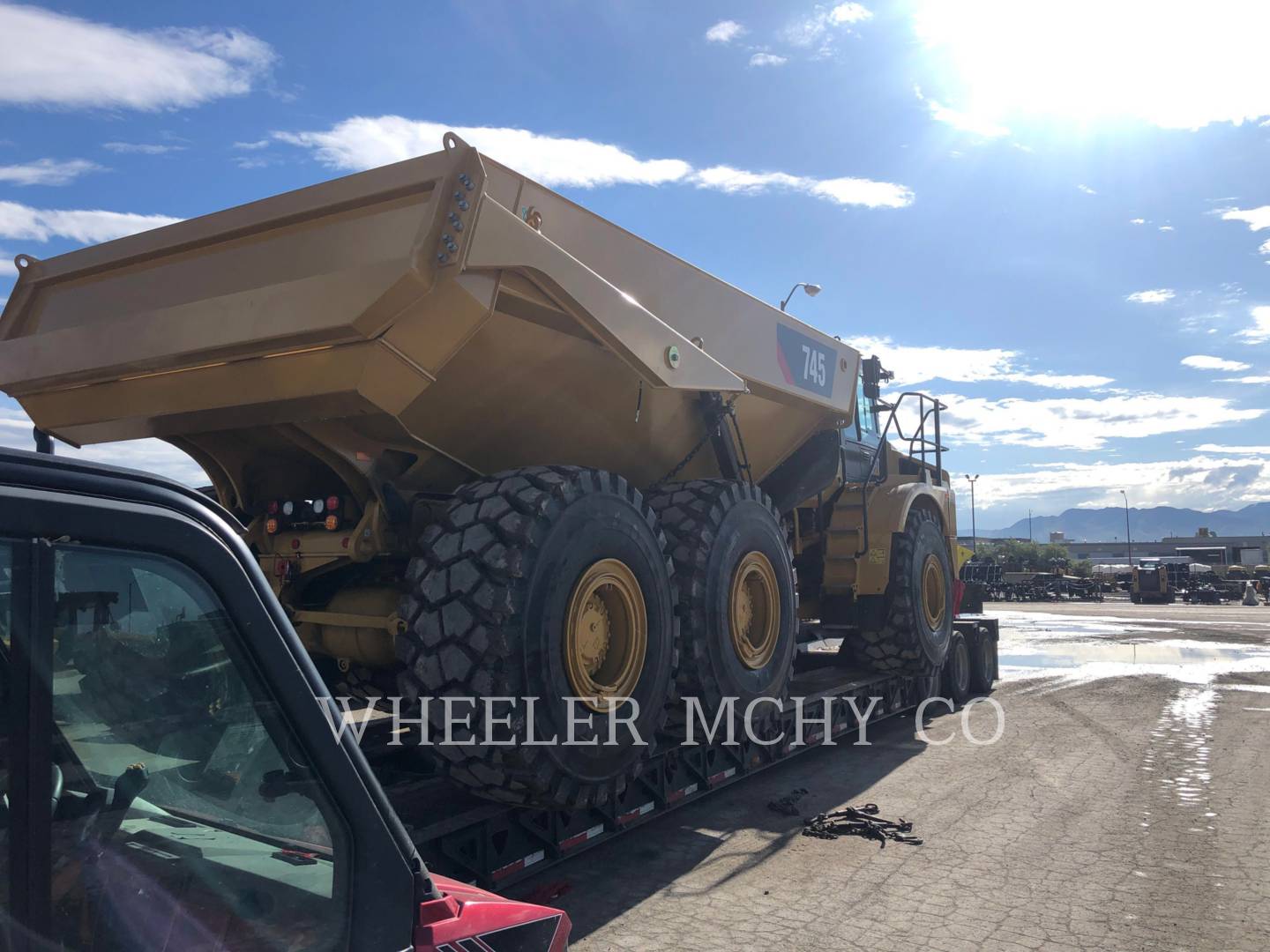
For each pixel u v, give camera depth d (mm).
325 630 4500
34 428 4570
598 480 4188
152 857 1347
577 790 4012
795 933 3789
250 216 3889
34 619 1168
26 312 4547
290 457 4738
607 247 4637
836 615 8305
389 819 1536
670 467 5785
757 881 4391
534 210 4148
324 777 1444
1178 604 39219
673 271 5148
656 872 4531
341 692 5105
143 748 1307
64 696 1228
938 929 3826
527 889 4289
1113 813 5461
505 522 3779
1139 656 14602
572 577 3949
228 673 1395
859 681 7840
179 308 3838
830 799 5824
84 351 4102
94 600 1244
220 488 4934
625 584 4301
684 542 4957
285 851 1445
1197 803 5656
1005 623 23484
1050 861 4637
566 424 4891
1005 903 4102
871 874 4469
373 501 4359
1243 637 18328
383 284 3342
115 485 1263
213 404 3996
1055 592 43188
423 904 1578
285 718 1423
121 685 1281
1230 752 7102
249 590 1396
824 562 8102
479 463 4699
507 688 3600
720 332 5562
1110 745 7395
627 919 3953
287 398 3787
